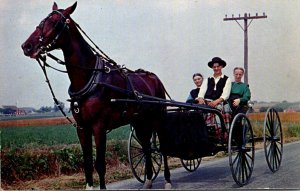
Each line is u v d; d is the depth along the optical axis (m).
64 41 7.34
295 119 12.94
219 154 13.60
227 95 8.85
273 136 9.68
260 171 10.00
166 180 8.48
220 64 9.11
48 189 8.67
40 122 17.61
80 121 7.47
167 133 8.44
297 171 9.72
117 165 11.13
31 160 9.94
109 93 7.54
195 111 8.42
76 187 8.83
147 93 8.48
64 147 11.18
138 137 8.86
